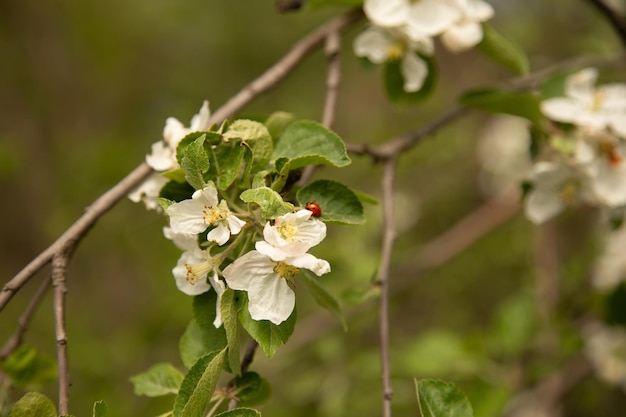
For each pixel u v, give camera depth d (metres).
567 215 6.63
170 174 2.58
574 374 5.60
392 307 6.90
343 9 9.26
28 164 9.32
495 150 7.11
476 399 4.67
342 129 8.93
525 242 6.60
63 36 9.88
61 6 9.83
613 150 3.62
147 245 7.86
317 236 2.29
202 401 2.27
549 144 3.76
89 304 8.41
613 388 6.09
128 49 10.00
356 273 5.38
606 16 4.43
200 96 9.40
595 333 5.19
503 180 7.07
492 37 3.70
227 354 2.48
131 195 2.88
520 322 4.91
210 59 9.70
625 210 3.86
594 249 5.82
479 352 4.90
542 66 6.96
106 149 7.94
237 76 9.52
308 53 3.62
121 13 9.76
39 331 7.37
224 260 2.53
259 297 2.32
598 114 3.58
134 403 5.77
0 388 3.04
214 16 9.58
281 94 8.95
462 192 7.60
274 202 2.26
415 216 7.23
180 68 9.73
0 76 9.58
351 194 2.49
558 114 3.58
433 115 7.66
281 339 2.34
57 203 8.06
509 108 3.67
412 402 5.62
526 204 3.82
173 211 2.34
